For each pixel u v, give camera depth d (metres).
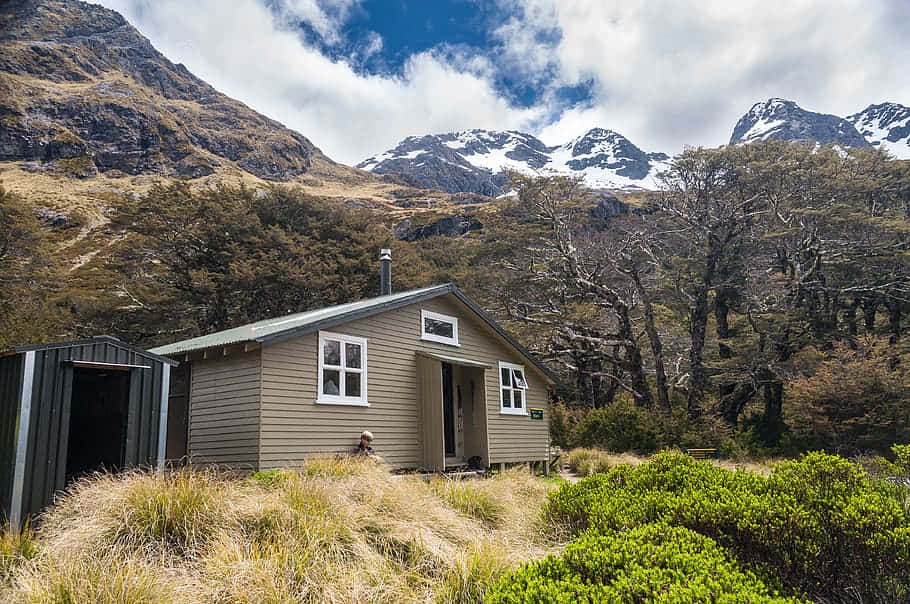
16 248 38.44
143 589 4.54
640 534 4.43
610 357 33.03
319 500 6.43
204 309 37.09
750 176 34.19
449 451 15.44
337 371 12.52
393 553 5.94
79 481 7.05
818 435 27.80
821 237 34.22
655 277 35.56
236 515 5.99
